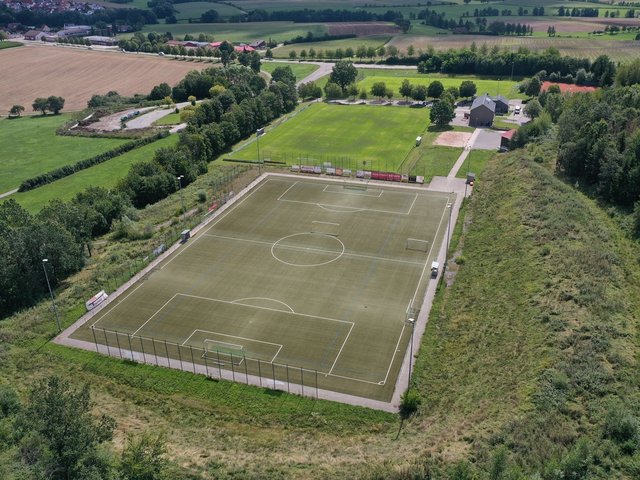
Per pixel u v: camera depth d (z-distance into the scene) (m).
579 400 62.59
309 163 157.00
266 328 85.69
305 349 80.94
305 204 128.88
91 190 128.88
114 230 122.69
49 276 97.44
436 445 60.56
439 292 93.69
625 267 91.25
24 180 150.75
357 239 112.25
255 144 176.75
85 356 80.56
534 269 92.19
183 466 59.12
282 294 94.31
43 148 178.00
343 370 76.75
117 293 95.81
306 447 63.75
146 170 141.88
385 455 60.75
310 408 70.38
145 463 53.16
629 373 65.94
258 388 73.88
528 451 55.62
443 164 152.38
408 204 127.69
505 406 64.44
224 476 57.88
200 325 86.81
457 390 71.44
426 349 80.00
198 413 69.94
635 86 179.00
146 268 103.62
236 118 180.62
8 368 77.69
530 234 103.94
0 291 90.81
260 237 113.94
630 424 55.53
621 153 119.62
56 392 52.72
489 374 72.12
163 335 84.75
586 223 104.88
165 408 70.75
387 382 74.38
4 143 184.25
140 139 179.25
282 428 67.44
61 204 109.31
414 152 163.50
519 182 128.88
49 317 89.69
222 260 105.56
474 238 111.00
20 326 87.19
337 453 62.09
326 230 116.19
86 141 183.62
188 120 179.12
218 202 130.50
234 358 79.38
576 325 75.44
